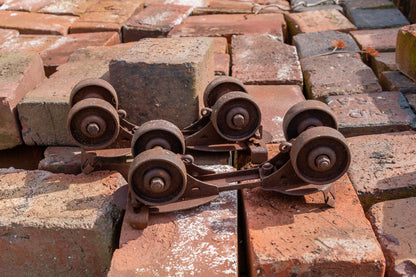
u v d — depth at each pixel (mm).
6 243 604
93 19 1253
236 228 588
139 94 707
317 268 551
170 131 607
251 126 680
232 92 667
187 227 590
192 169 617
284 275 555
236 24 1202
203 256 562
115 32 1143
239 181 623
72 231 594
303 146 578
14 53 833
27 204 619
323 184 594
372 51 984
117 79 702
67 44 1052
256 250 560
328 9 1349
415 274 557
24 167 790
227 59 935
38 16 1259
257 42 1053
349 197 618
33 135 748
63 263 613
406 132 740
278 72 908
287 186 610
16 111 743
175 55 714
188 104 704
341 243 563
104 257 605
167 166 573
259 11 1388
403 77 875
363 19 1253
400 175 659
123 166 669
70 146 751
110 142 641
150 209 597
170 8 1363
